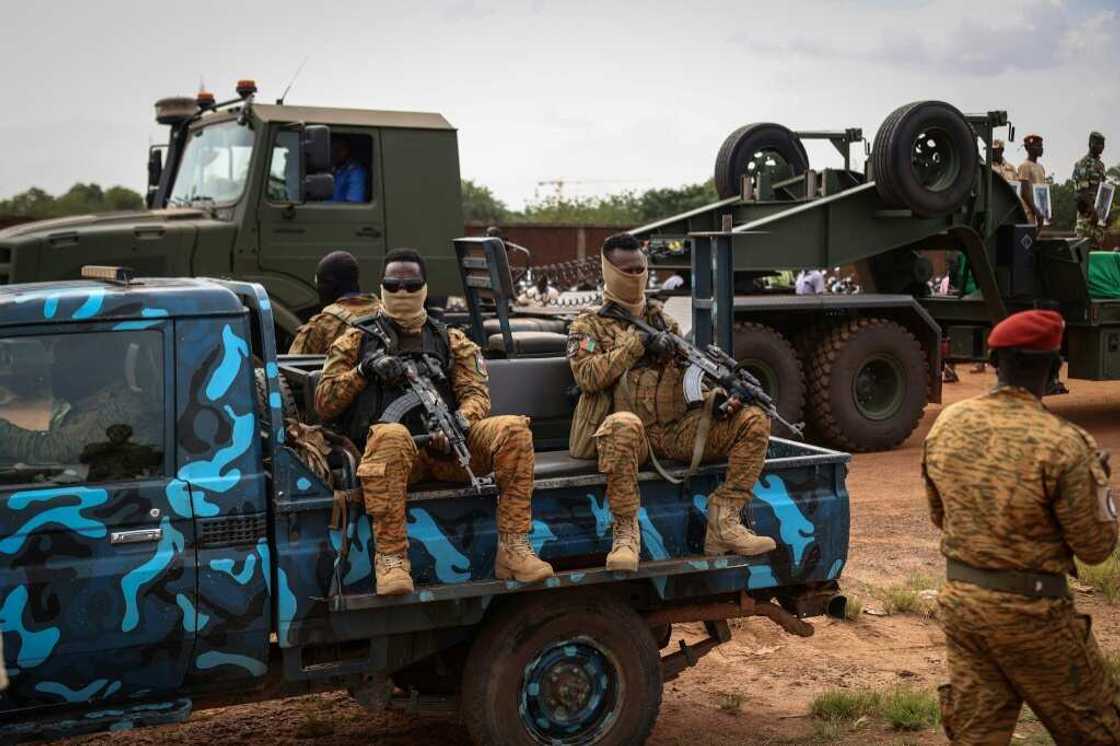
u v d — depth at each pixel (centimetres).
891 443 1273
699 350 512
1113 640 681
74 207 3105
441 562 460
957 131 1266
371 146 1161
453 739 545
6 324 420
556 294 1748
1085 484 376
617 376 514
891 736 545
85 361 428
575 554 482
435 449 469
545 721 479
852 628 708
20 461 416
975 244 1349
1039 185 1472
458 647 500
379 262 1166
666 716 574
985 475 387
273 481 441
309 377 526
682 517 505
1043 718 399
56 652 412
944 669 639
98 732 426
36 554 411
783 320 1266
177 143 1254
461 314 942
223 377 439
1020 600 383
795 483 521
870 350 1251
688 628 712
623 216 4975
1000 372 401
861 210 1279
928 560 845
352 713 581
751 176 1469
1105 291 1395
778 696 602
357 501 445
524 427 460
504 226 2748
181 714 435
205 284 468
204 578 428
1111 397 1725
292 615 438
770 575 512
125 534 420
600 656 485
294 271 1134
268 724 566
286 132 1122
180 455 432
